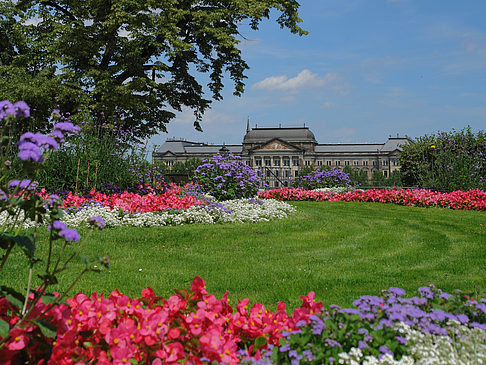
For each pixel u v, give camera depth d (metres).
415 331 2.41
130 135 12.42
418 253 6.65
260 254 6.51
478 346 2.35
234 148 132.75
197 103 21.92
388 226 9.45
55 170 9.60
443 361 2.18
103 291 4.46
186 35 20.39
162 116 20.77
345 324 2.55
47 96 15.65
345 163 119.88
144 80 17.11
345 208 13.33
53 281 2.24
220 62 20.95
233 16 19.77
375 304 2.77
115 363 2.07
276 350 2.30
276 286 4.83
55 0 18.61
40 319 2.37
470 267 5.78
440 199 13.70
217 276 5.22
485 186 15.06
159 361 2.09
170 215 8.96
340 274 5.36
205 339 2.23
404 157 22.64
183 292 2.78
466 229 9.01
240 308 2.83
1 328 2.02
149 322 2.37
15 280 4.65
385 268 5.71
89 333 2.36
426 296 3.14
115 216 8.59
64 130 2.69
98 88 16.55
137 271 5.37
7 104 2.34
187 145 130.25
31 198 2.38
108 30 16.92
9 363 2.01
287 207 11.72
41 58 18.27
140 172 12.02
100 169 10.53
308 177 20.14
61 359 2.14
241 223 9.34
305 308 2.80
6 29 18.89
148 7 17.00
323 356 2.21
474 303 2.91
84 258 2.21
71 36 16.86
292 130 129.25
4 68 16.94
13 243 2.30
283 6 20.25
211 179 12.27
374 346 2.37
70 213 8.54
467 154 15.72
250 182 12.79
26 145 2.29
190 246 7.00
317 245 7.22
